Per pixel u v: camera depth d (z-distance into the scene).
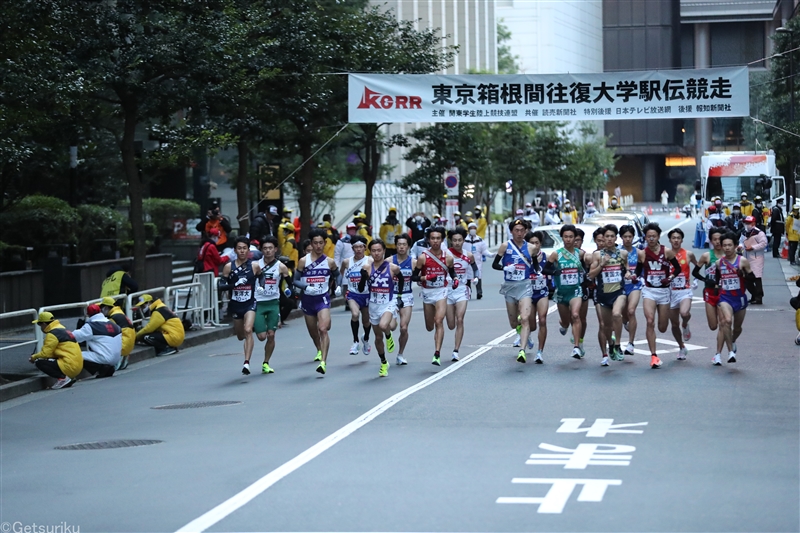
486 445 11.89
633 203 159.50
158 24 25.53
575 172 80.56
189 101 26.84
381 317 17.91
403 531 8.55
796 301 20.66
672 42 152.75
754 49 155.62
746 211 49.91
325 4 38.78
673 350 20.44
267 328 19.19
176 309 26.09
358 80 32.59
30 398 18.34
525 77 32.06
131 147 26.80
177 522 9.17
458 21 103.75
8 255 30.97
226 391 17.30
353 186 72.31
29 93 22.16
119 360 21.11
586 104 31.95
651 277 18.25
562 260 19.12
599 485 9.88
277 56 32.97
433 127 50.66
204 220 31.95
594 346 21.39
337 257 33.25
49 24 23.19
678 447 11.54
